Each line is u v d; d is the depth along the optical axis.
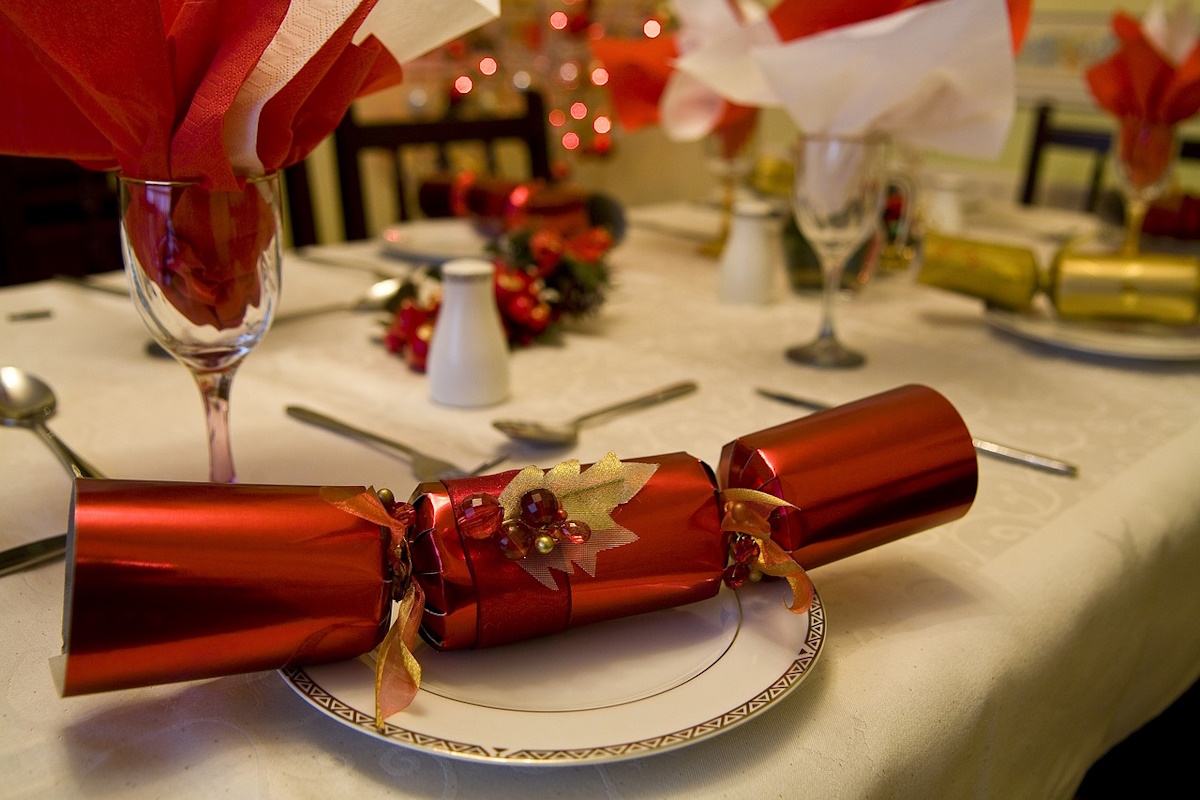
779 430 0.42
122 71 0.38
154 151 0.41
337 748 0.33
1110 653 0.50
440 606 0.35
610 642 0.38
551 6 2.25
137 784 0.32
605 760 0.30
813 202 0.78
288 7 0.37
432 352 0.70
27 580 0.44
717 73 0.82
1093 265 0.87
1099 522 0.52
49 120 0.43
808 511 0.40
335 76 0.45
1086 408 0.71
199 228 0.42
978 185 2.29
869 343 0.89
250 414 0.67
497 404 0.70
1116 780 0.74
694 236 1.41
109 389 0.72
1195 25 1.12
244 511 0.33
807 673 0.35
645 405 0.70
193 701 0.36
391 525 0.35
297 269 1.14
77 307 0.95
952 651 0.41
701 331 0.92
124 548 0.31
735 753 0.34
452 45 2.27
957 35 0.67
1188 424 0.68
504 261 0.92
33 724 0.34
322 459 0.59
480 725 0.32
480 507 0.35
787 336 0.91
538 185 1.23
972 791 0.41
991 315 0.92
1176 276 0.85
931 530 0.51
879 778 0.34
